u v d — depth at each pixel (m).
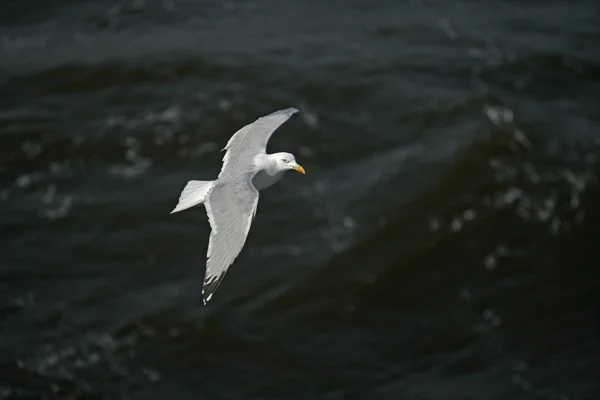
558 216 23.48
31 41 30.80
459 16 33.62
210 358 19.77
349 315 21.03
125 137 25.95
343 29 32.28
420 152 25.56
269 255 22.23
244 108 27.47
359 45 31.14
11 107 27.22
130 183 24.36
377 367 19.75
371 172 24.92
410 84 28.92
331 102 28.02
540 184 24.38
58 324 20.28
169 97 27.80
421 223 23.28
